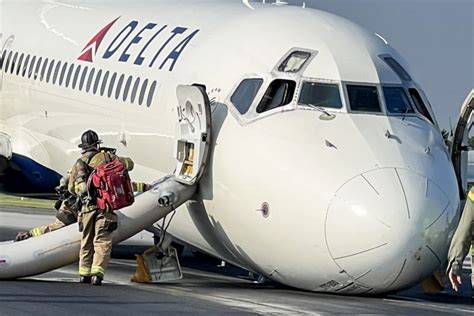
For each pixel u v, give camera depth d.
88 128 44.31
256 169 32.06
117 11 47.06
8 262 33.44
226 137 33.59
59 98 47.47
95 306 27.61
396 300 32.38
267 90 33.59
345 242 29.95
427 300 34.00
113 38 44.44
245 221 32.53
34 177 50.59
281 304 29.50
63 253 34.12
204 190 34.47
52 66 48.81
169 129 37.62
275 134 32.25
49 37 50.75
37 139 49.91
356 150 31.17
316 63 33.75
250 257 33.09
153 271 35.72
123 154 41.19
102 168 33.34
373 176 30.39
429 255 30.41
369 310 28.84
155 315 26.31
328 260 30.39
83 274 33.78
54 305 27.56
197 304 28.94
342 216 29.97
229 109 34.12
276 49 34.78
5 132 53.19
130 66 41.53
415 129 32.84
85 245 33.78
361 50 34.59
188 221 36.12
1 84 53.78
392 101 33.56
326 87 33.22
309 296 31.78
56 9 52.97
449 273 30.89
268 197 31.55
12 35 54.06
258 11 38.19
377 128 32.19
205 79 36.12
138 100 40.16
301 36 35.00
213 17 39.62
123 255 51.66
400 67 35.06
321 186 30.44
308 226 30.52
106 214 33.41
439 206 30.47
